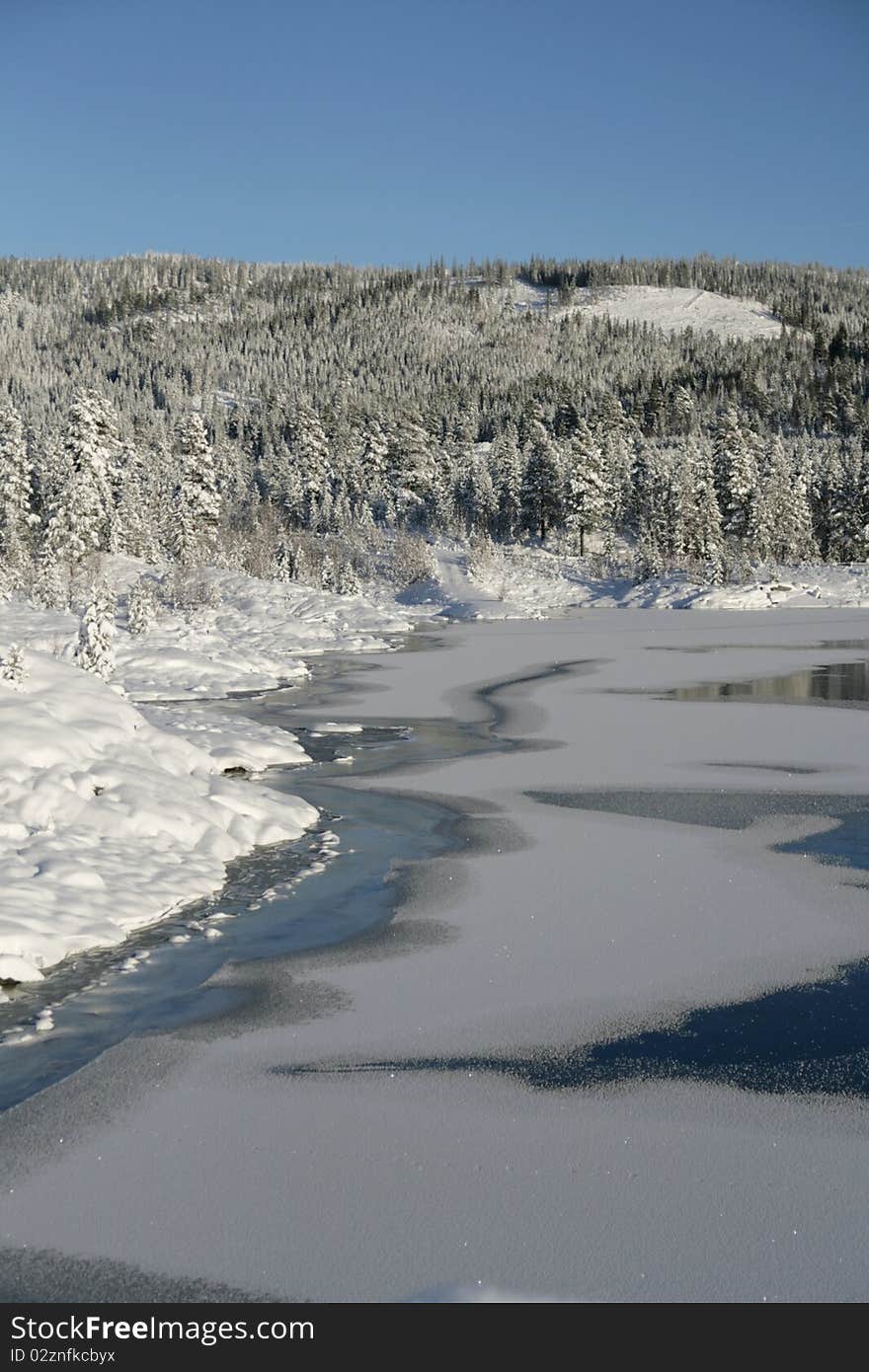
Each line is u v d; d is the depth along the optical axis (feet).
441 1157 22.15
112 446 218.18
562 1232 19.70
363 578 294.87
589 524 311.06
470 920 36.91
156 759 53.16
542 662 128.36
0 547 232.53
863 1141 22.72
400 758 67.21
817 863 43.45
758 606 230.07
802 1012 29.32
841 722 79.87
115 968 32.50
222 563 242.37
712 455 329.52
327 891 40.27
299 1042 27.58
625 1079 25.57
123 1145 22.68
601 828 49.24
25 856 39.32
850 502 318.65
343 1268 18.81
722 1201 20.58
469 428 467.11
